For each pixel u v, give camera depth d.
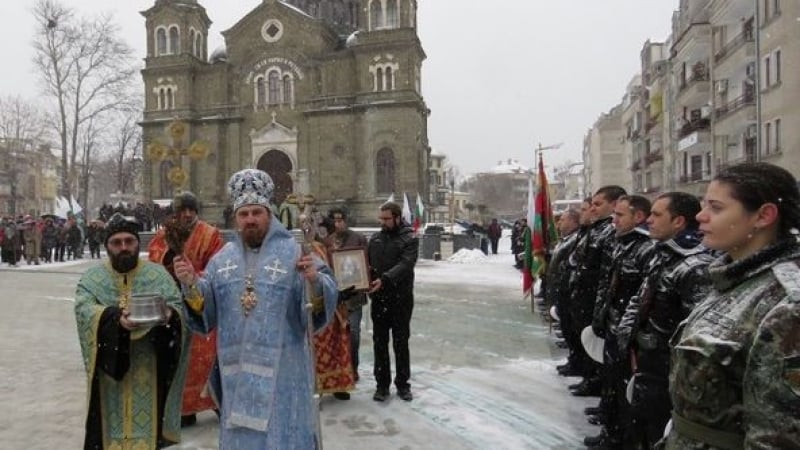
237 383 3.58
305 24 50.81
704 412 2.26
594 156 87.06
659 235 4.43
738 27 27.30
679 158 37.28
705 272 3.99
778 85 21.80
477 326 12.37
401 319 7.34
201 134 52.19
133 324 3.89
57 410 7.11
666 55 46.91
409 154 47.97
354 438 6.09
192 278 3.62
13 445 5.99
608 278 6.15
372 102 48.47
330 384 7.24
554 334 11.43
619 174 81.19
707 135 30.80
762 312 2.13
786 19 21.16
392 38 48.38
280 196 51.19
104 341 4.03
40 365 9.31
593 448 5.64
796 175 20.70
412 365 9.13
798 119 20.81
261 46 51.59
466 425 6.44
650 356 4.28
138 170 64.56
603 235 6.81
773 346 1.94
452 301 15.93
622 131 74.50
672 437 2.45
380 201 48.38
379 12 49.06
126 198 58.72
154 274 4.48
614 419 5.50
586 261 7.02
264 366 3.56
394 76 48.34
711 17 29.03
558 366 8.70
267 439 3.47
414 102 48.03
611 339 5.38
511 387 7.90
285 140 50.62
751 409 2.01
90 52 45.06
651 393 4.25
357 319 8.12
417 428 6.37
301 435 3.58
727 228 2.35
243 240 3.83
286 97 51.16
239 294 3.66
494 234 35.44
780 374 1.92
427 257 31.25
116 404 4.22
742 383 2.17
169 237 5.63
